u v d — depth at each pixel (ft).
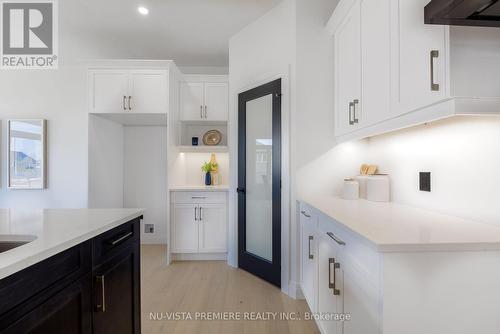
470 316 3.07
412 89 4.04
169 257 10.49
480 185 4.15
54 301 3.10
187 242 10.73
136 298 5.16
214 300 7.60
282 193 8.14
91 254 3.81
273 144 8.37
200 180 12.69
